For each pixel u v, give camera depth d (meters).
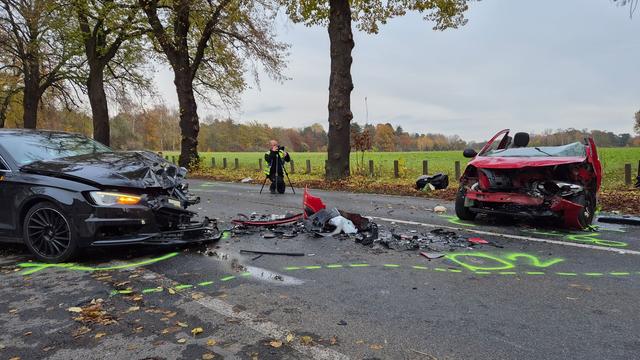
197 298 3.79
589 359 2.70
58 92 34.88
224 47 23.30
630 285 4.06
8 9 24.53
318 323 3.26
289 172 22.91
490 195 6.81
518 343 2.91
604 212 8.20
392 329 3.14
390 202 10.30
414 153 43.25
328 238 6.05
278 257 5.10
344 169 15.78
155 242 5.00
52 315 3.45
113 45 23.83
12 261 5.04
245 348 2.88
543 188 6.57
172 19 20.67
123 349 2.87
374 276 4.38
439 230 6.46
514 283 4.14
